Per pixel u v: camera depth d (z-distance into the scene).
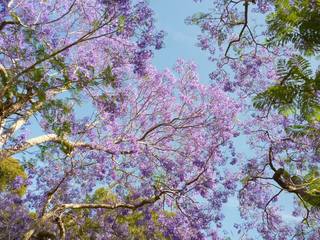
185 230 12.80
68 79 8.51
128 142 12.26
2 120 8.84
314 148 10.39
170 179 12.66
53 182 13.49
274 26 7.15
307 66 6.43
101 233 14.48
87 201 14.31
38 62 8.04
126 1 8.33
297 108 6.68
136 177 12.69
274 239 13.10
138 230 14.64
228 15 11.34
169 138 13.05
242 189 12.80
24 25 8.67
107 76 9.05
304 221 11.54
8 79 8.49
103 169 12.35
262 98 6.84
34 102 8.81
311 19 6.65
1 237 12.72
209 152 12.78
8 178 17.27
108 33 8.52
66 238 14.18
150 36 8.83
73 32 10.48
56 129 9.19
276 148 11.86
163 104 13.09
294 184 10.33
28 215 13.41
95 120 10.96
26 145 10.16
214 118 12.89
